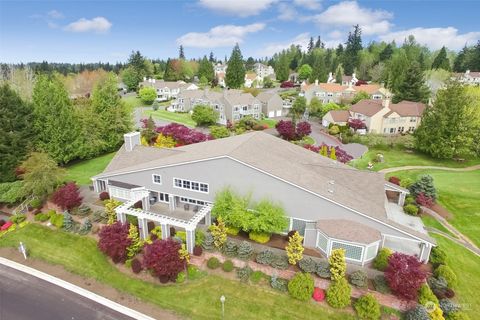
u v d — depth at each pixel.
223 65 181.38
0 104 37.31
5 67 97.31
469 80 107.00
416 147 52.97
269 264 23.23
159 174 30.20
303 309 20.48
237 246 24.75
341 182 29.62
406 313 19.61
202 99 81.50
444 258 23.45
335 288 20.48
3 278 23.41
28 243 27.52
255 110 79.94
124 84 129.25
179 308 20.69
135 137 36.72
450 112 48.38
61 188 31.66
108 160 47.66
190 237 24.33
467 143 48.75
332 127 65.50
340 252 21.28
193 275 23.17
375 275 22.20
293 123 61.00
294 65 173.50
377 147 56.00
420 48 157.25
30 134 39.75
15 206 34.78
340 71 128.50
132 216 30.05
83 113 47.31
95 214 30.09
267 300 21.17
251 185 26.67
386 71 111.50
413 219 30.06
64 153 43.09
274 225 24.78
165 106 96.81
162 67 175.62
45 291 22.17
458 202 34.97
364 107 67.94
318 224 24.62
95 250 26.39
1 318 19.69
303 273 22.42
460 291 21.88
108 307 20.81
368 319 19.64
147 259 22.22
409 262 20.44
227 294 21.69
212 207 27.31
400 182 36.25
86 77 129.88
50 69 162.25
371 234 23.14
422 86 76.38
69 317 19.92
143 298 21.52
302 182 25.97
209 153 29.42
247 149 29.77
